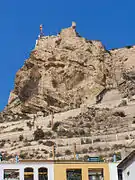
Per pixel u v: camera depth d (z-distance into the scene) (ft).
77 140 483.51
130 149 407.03
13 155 459.73
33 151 468.75
